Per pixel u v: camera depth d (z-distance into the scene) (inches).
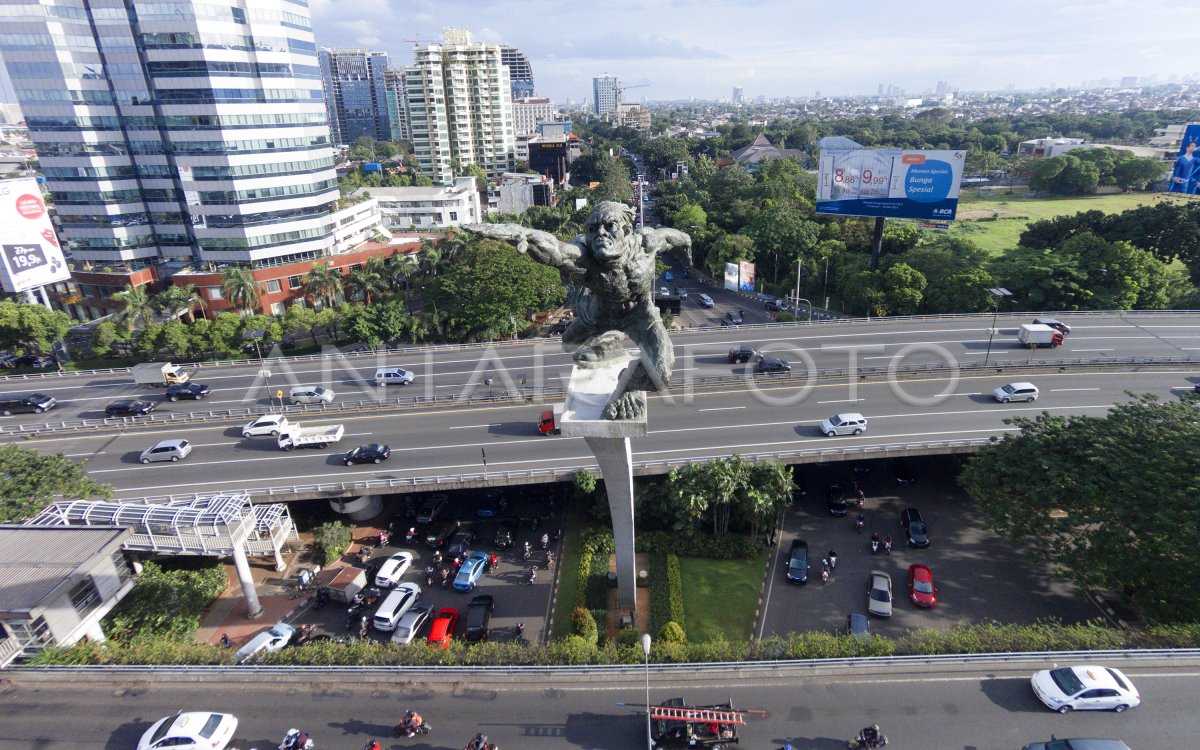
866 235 4798.2
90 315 4589.1
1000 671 1285.7
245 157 4084.6
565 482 2405.3
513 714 1242.6
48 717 1251.8
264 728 1221.1
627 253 1071.6
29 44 3961.6
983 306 3457.2
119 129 4279.0
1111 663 1278.3
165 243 4611.2
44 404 2719.0
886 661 1305.4
